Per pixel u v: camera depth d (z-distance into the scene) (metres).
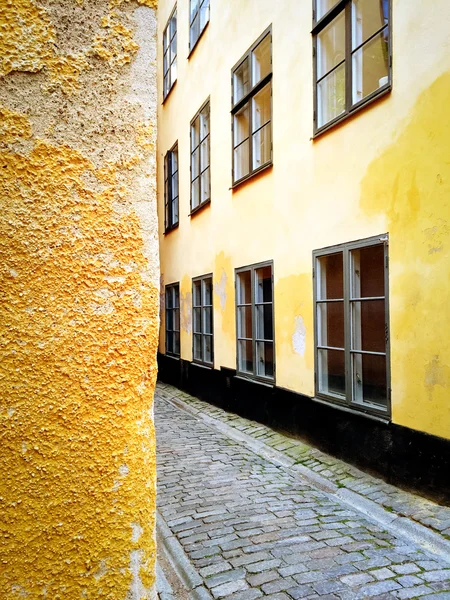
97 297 0.83
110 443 0.82
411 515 4.14
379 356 5.23
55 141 0.82
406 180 4.71
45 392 0.79
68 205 0.82
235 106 8.68
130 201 0.86
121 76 0.87
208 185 10.45
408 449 4.65
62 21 0.84
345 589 3.08
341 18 5.82
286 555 3.58
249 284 8.56
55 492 0.78
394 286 4.86
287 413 6.98
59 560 0.78
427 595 2.99
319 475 5.40
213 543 3.83
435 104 4.37
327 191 5.99
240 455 6.50
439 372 4.32
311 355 6.39
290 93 6.81
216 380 9.89
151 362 0.87
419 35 4.54
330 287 6.16
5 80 0.81
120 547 0.81
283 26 6.98
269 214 7.49
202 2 10.60
